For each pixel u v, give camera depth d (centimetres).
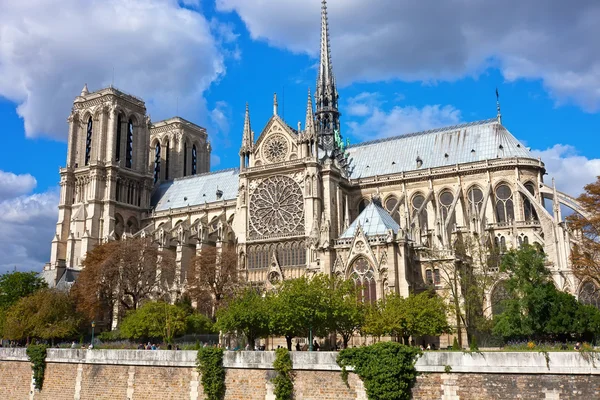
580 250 7688
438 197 11906
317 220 10469
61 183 15375
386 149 13312
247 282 10938
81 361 6569
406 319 6372
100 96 15712
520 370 4381
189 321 9125
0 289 10994
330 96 14225
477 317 7194
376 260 7875
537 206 9962
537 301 6050
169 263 12175
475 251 8531
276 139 12200
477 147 12088
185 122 18788
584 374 4194
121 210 15288
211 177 16088
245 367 5434
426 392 4662
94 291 10425
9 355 7350
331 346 7719
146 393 5966
